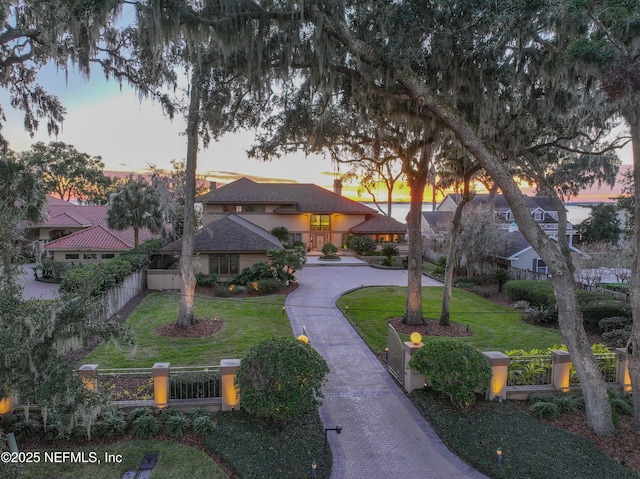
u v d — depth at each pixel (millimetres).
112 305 15766
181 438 6754
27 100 13062
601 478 5828
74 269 13383
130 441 6633
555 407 7723
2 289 4977
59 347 5277
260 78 9102
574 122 11523
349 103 11000
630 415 7906
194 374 7969
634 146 7062
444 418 7559
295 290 21562
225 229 24672
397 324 14812
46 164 46812
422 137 12617
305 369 6891
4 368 4852
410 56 8000
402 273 27875
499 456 6219
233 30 7871
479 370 7641
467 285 23734
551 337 13953
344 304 18297
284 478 5805
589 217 40062
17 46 10562
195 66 10312
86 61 8562
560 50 8430
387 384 9555
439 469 6305
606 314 14609
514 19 7566
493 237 23906
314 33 8234
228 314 16297
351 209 35844
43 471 5844
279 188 37562
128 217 24328
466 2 7320
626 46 7047
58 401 5238
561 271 7227
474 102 9750
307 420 7504
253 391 6820
